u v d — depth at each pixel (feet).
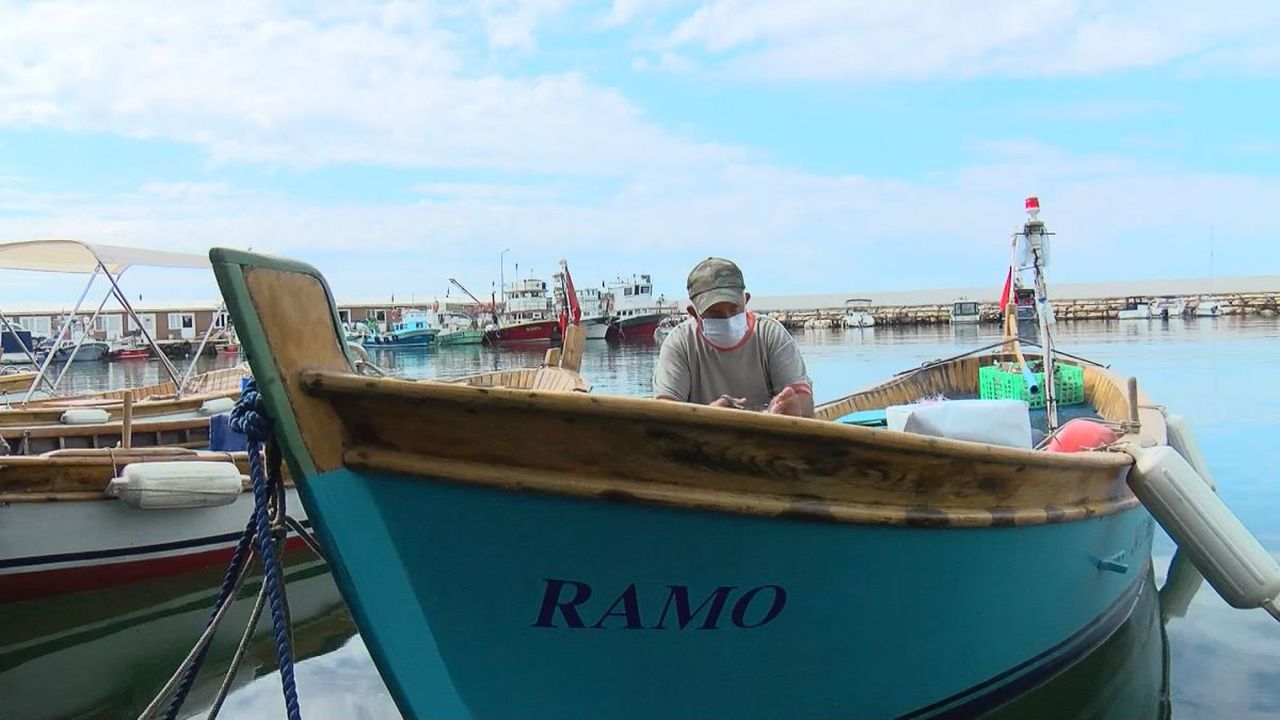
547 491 9.92
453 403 9.46
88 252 37.76
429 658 10.28
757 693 11.59
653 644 10.98
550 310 208.33
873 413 25.86
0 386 57.21
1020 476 12.60
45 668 20.06
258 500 9.88
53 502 22.86
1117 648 19.06
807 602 11.28
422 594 10.14
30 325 156.04
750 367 14.23
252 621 10.96
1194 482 14.96
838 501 10.87
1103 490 15.35
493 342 185.06
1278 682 17.17
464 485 9.85
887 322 218.18
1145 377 70.85
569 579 10.37
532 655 10.69
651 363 124.16
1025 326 27.48
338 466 9.70
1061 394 25.85
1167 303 198.80
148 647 21.34
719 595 10.82
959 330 194.80
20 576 22.76
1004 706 15.16
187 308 205.77
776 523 10.57
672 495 10.12
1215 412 51.70
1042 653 15.25
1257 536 26.02
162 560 24.79
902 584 11.86
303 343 9.58
